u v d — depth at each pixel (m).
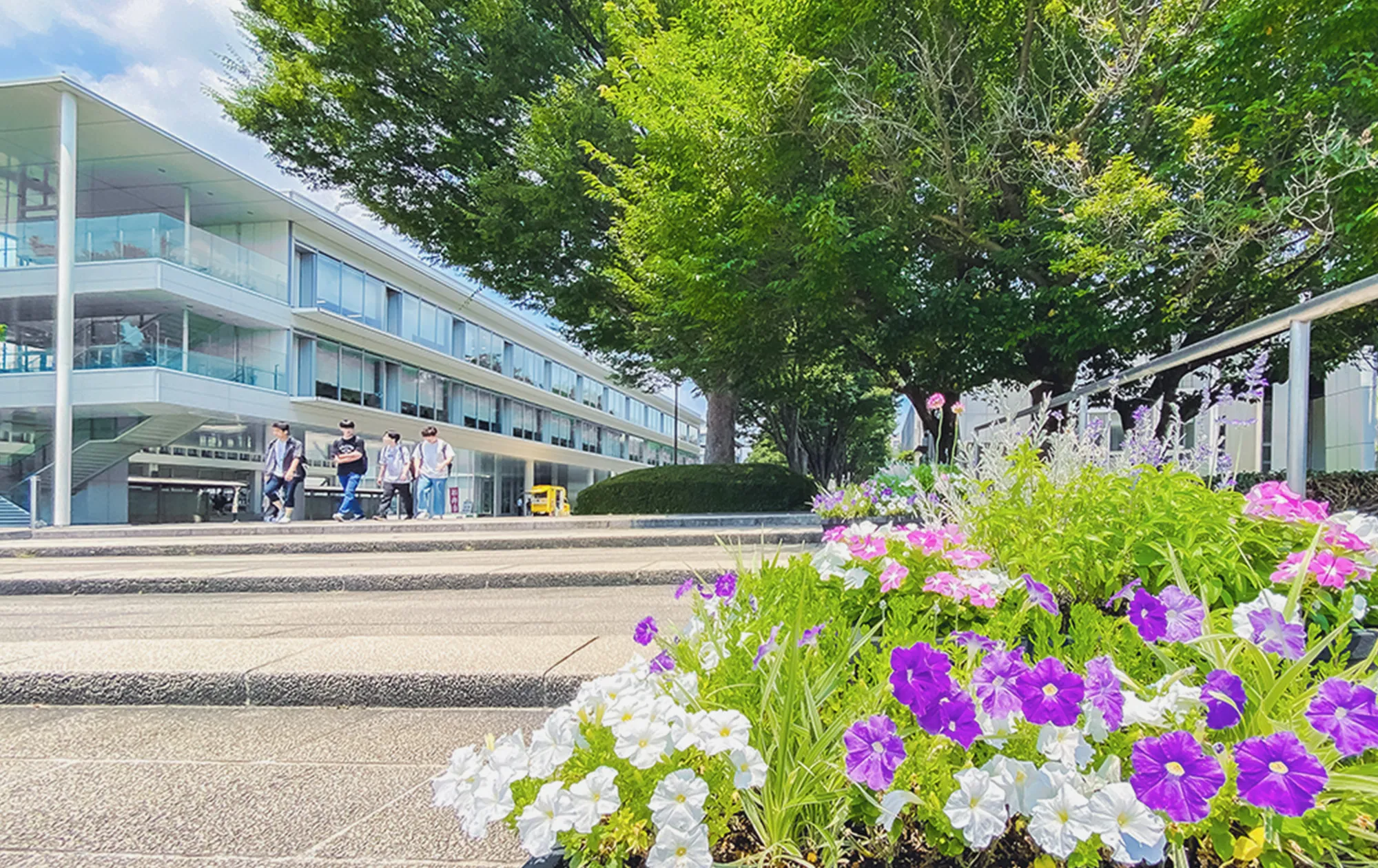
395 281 30.91
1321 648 1.57
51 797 2.25
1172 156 9.12
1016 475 3.08
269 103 15.54
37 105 18.33
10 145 20.41
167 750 2.65
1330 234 7.51
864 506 9.17
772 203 9.96
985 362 11.45
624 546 8.52
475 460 38.44
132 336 20.52
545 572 6.03
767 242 10.38
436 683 3.12
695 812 1.32
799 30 9.69
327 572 6.24
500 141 15.48
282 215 24.84
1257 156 8.59
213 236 21.95
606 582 6.00
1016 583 2.28
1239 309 10.62
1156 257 8.84
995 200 10.37
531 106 14.16
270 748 2.66
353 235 27.09
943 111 9.45
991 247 10.10
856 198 10.16
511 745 1.52
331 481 27.89
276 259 24.91
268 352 24.47
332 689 3.15
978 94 9.54
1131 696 1.48
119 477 21.12
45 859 1.88
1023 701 1.38
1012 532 2.78
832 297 10.35
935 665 1.44
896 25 9.41
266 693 3.17
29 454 19.56
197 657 3.40
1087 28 8.55
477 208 15.35
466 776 1.50
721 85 10.04
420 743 2.70
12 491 18.95
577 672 3.09
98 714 3.06
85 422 20.84
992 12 9.27
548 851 1.31
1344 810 1.30
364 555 8.56
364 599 5.81
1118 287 9.95
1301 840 1.30
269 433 26.33
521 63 14.62
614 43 13.41
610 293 15.62
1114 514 2.54
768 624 1.97
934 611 2.24
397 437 15.03
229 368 22.20
